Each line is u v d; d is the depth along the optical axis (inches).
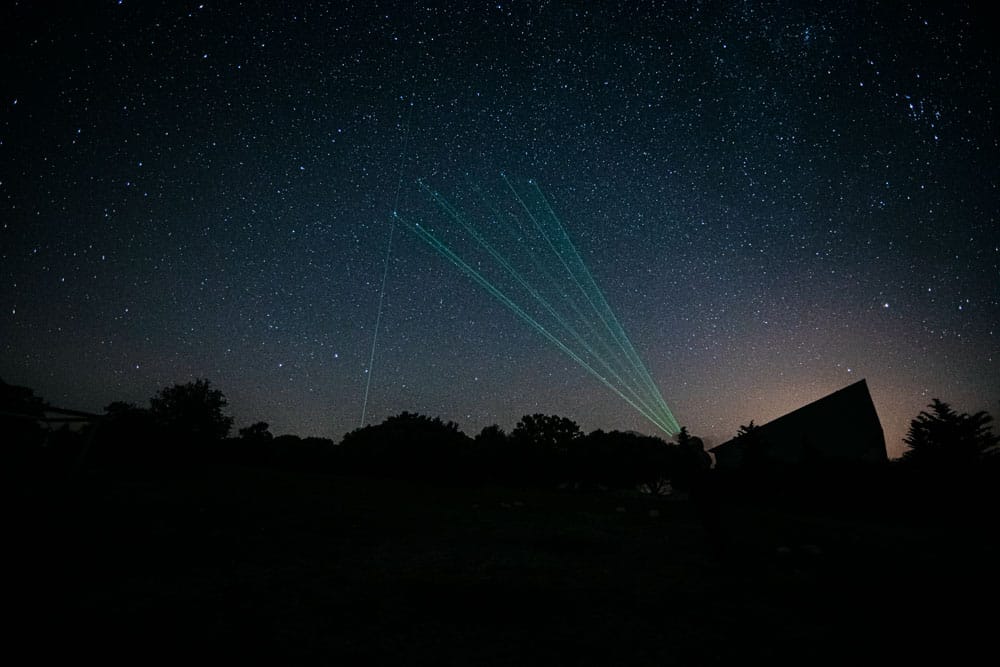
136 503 390.3
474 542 312.5
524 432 922.7
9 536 247.6
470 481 778.2
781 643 151.6
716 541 277.6
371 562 250.5
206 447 756.0
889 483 540.4
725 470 690.2
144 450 677.9
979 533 391.2
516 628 160.7
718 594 203.8
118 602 170.7
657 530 379.2
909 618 175.5
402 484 701.3
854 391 900.0
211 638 143.7
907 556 290.0
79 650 130.6
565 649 144.6
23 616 151.5
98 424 556.1
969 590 213.3
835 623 169.6
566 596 197.0
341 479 702.5
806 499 595.8
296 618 164.1
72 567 208.5
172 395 778.8
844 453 849.5
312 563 243.9
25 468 515.2
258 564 236.7
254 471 711.1
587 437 908.6
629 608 183.5
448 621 165.9
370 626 159.5
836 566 259.0
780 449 882.8
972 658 141.5
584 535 350.3
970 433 700.0
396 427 911.7
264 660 131.1
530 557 271.4
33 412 525.0
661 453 831.1
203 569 221.6
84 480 489.4
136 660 127.2
